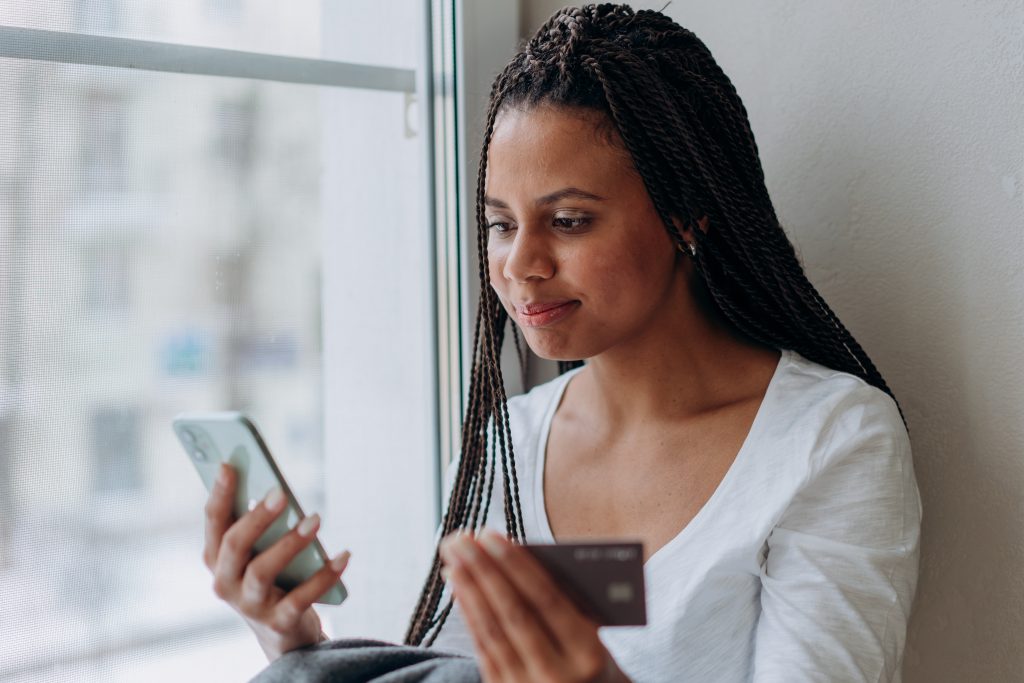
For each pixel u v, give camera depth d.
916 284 0.93
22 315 0.99
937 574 0.94
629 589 0.59
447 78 1.21
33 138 0.98
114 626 1.07
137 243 1.06
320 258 1.20
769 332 0.92
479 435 0.97
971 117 0.87
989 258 0.87
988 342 0.88
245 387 1.16
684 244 0.84
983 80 0.86
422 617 0.97
